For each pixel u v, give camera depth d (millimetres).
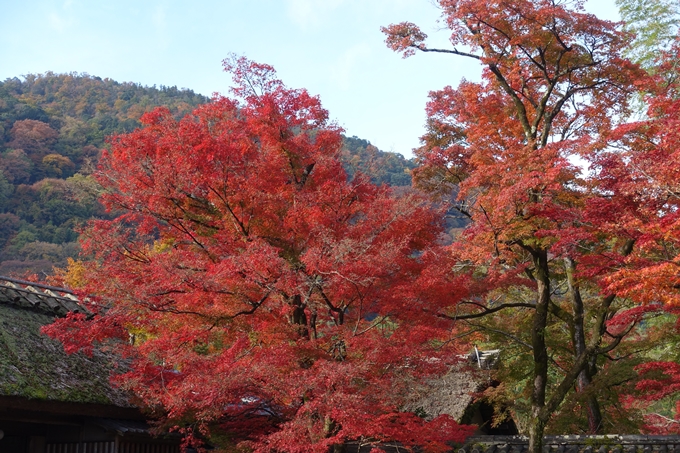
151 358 12641
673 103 13227
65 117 77188
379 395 11531
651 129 13633
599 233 13383
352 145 49875
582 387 18859
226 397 11633
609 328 20281
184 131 13320
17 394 11500
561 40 15820
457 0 16047
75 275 28844
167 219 13656
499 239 14922
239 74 15000
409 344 11961
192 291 12180
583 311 20000
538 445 14734
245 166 13312
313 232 12781
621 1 21266
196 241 13570
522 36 15695
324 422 12195
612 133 13375
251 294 12570
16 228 52750
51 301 15195
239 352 12211
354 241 11555
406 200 13219
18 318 13891
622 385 18500
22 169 61375
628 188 11867
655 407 27656
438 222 14617
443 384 18922
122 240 13422
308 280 11664
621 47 15898
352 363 11578
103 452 13188
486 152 17453
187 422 13578
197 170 12992
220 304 12648
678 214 11234
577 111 17578
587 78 16469
